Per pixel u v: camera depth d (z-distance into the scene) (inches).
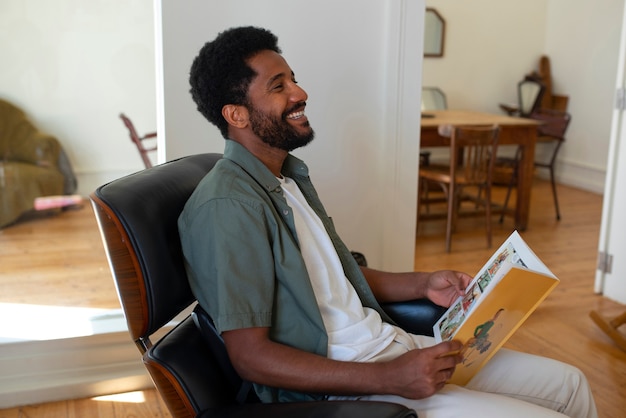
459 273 61.7
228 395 52.3
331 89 93.7
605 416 87.2
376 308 60.0
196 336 53.1
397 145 97.9
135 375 89.0
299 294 49.7
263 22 88.3
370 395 49.1
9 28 176.7
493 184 233.8
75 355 87.4
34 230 161.0
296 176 61.2
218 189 49.4
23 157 176.2
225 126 55.6
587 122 228.1
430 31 233.8
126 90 189.5
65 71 183.5
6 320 94.7
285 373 46.8
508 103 249.1
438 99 231.3
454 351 47.4
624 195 124.2
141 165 195.3
